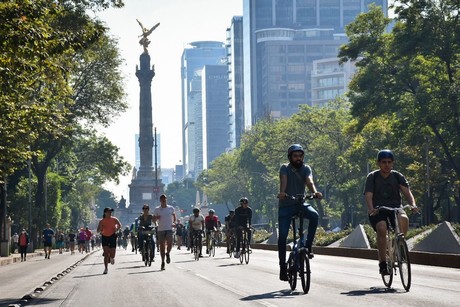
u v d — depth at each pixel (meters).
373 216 19.33
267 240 72.00
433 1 83.69
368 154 113.81
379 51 91.44
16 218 110.81
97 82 93.31
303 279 19.58
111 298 21.05
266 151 148.25
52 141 96.69
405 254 19.08
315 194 19.17
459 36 82.62
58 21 64.31
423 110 83.62
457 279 23.41
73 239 95.06
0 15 31.88
